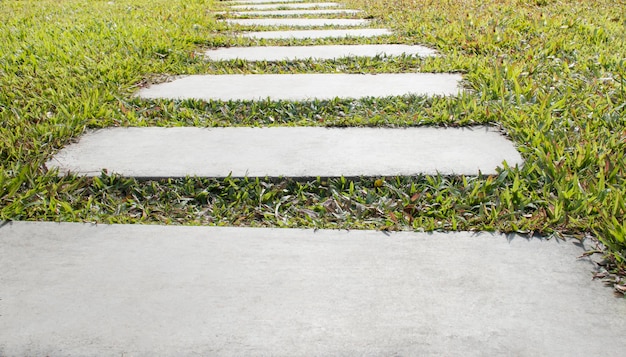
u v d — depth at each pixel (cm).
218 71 392
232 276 162
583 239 177
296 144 255
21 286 158
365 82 355
